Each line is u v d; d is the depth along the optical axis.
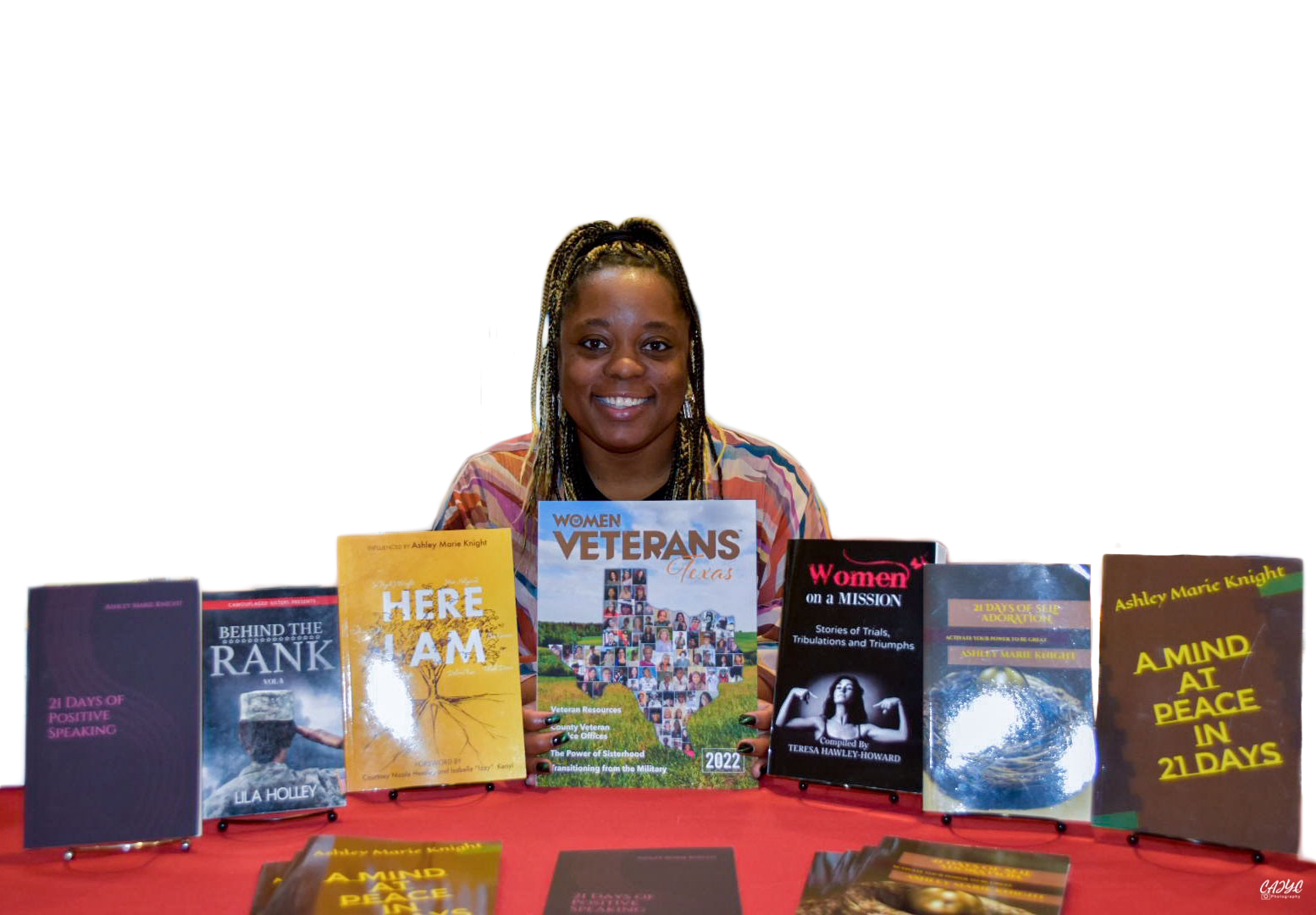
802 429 6.72
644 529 1.08
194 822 0.89
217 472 6.66
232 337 6.64
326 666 1.00
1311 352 6.58
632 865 0.82
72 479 2.22
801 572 1.06
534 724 1.04
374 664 1.01
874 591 1.03
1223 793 0.86
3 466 2.34
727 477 1.29
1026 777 0.92
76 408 2.80
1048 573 0.96
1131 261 6.59
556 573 1.07
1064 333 6.62
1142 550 1.62
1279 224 6.55
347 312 6.68
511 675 1.03
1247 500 1.25
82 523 2.20
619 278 1.13
